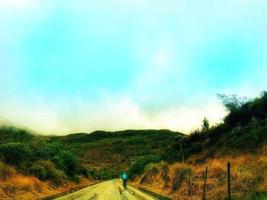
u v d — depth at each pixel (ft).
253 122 101.86
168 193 92.99
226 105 120.37
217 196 61.98
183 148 150.30
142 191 107.55
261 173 61.82
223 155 100.78
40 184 103.71
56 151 174.60
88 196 81.35
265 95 107.45
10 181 86.12
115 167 514.27
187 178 92.94
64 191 111.75
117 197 79.10
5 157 112.27
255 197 52.54
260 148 83.71
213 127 134.10
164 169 140.77
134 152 614.75
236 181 63.10
